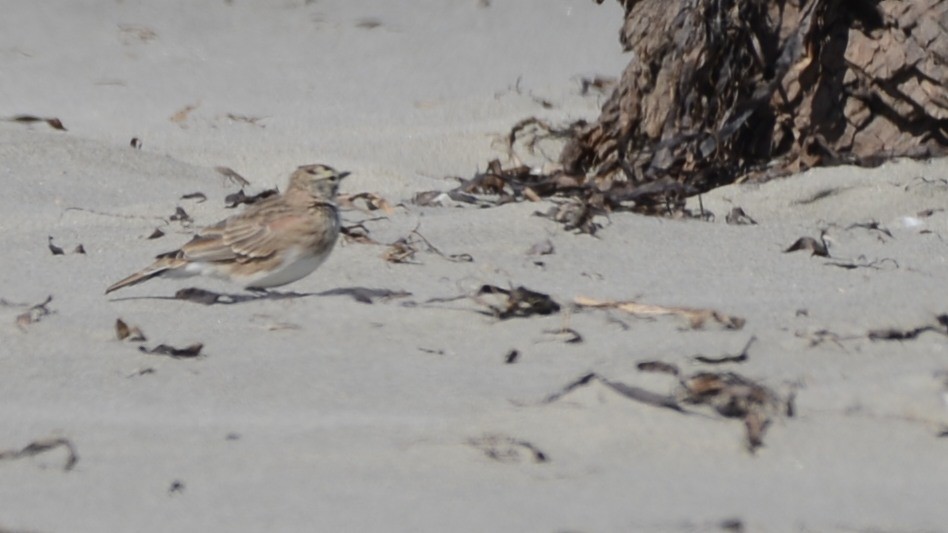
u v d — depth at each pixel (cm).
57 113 2373
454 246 1488
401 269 1405
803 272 1409
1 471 898
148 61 2720
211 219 1616
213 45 2822
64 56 2725
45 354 1148
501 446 912
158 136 2183
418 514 808
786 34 1836
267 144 2123
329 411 1002
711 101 1831
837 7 1825
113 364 1119
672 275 1397
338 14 2991
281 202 1330
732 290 1338
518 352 1141
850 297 1298
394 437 939
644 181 1788
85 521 812
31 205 1658
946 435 924
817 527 779
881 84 1812
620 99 1898
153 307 1287
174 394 1046
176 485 863
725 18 1823
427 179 1877
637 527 780
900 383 999
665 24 1850
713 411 950
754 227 1598
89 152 1864
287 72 2688
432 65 2736
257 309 1277
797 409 970
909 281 1360
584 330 1195
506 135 2139
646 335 1175
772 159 1858
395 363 1117
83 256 1472
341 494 841
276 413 1001
